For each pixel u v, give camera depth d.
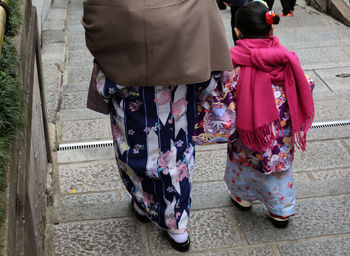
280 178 2.43
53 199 2.83
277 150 2.30
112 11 1.91
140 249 2.47
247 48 2.19
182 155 2.26
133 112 2.12
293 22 6.49
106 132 3.57
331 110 3.91
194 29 1.93
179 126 2.18
